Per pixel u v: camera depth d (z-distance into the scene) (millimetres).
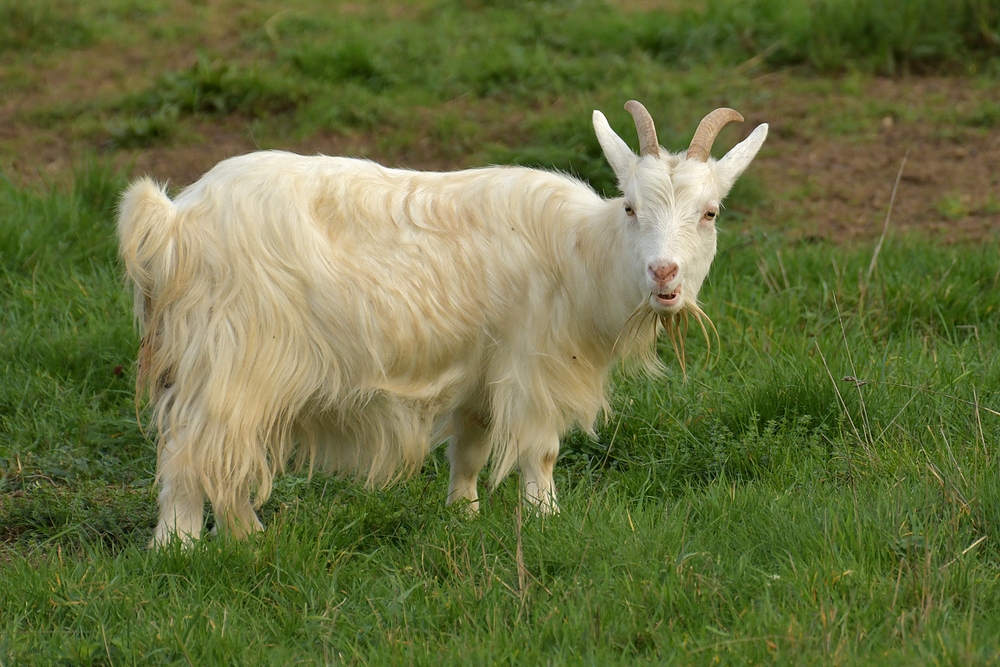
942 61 15039
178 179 12117
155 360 6117
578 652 4914
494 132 13297
